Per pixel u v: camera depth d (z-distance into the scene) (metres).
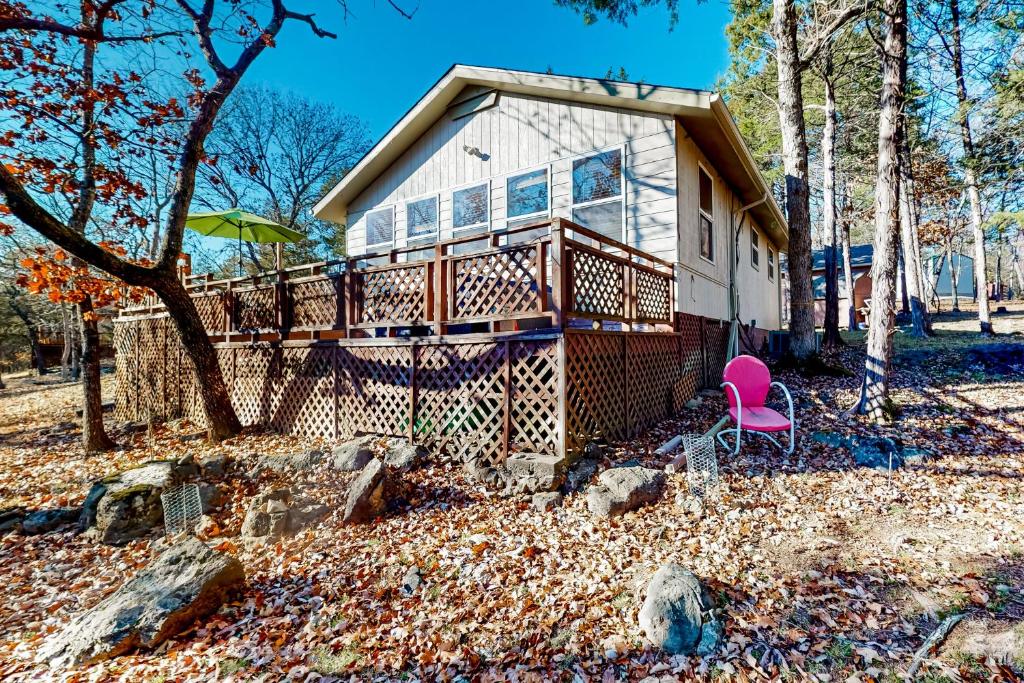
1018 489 3.66
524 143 7.64
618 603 2.57
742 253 10.56
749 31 10.23
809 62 8.45
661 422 5.90
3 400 14.25
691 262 7.07
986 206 11.01
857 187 16.61
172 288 5.99
